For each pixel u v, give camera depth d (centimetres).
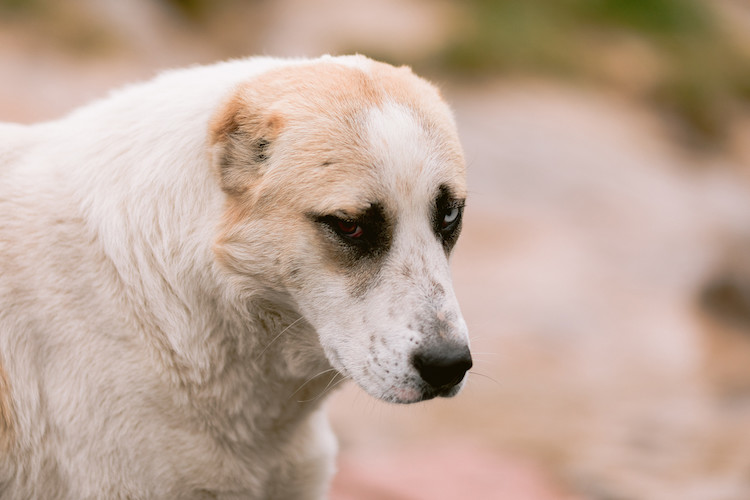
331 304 457
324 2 2502
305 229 450
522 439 943
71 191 475
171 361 462
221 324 471
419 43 2333
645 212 1716
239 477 488
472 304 1320
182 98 493
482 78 2188
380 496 757
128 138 485
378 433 935
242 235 455
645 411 1054
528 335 1264
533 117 1983
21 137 505
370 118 456
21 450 460
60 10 1786
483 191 1692
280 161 454
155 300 462
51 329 456
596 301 1384
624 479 822
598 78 2319
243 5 2458
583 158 1838
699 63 2556
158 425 463
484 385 1113
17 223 467
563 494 804
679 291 1493
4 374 457
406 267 454
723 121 2388
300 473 521
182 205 471
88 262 461
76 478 461
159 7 2262
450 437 939
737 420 1023
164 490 471
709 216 1791
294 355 482
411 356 441
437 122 475
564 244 1557
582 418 1020
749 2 3206
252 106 464
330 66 484
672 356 1275
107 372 456
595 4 2614
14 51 1644
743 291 1542
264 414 490
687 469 849
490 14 2442
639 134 2077
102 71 1692
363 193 446
